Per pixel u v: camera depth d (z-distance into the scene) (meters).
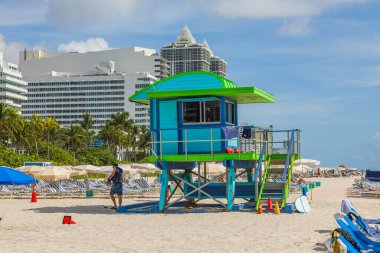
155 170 57.59
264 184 22.56
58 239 14.57
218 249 12.59
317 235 14.59
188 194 23.08
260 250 12.31
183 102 23.09
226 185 23.45
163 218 20.05
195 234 15.32
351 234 10.23
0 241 14.24
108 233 15.78
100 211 23.62
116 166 23.52
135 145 171.62
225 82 22.86
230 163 22.05
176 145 23.08
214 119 22.73
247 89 21.97
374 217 20.09
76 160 116.44
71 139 140.75
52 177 39.69
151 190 37.19
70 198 34.12
